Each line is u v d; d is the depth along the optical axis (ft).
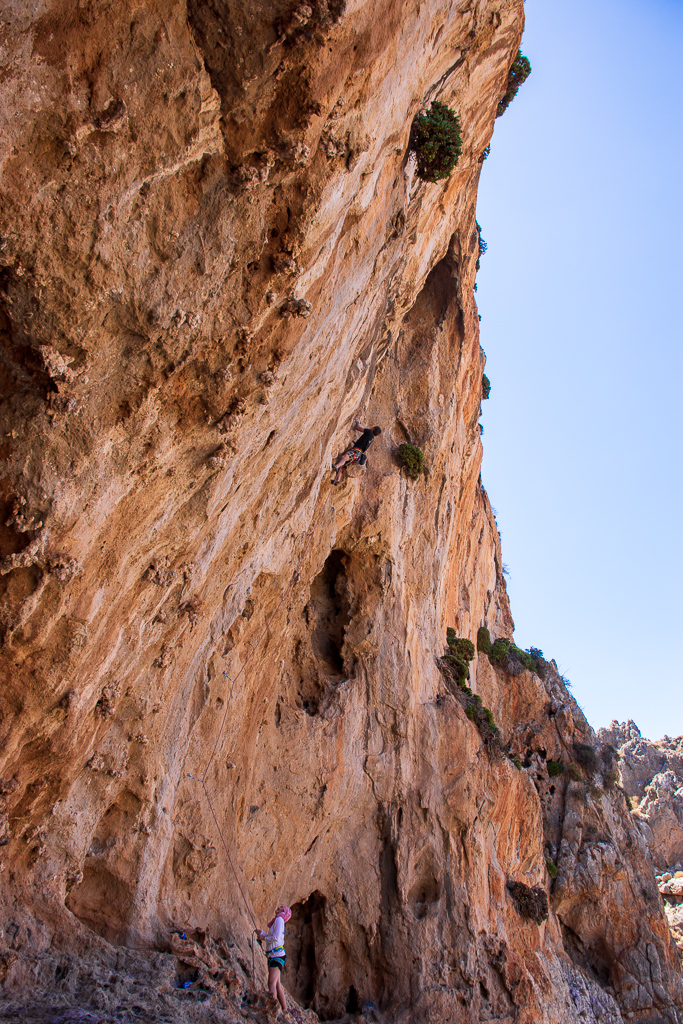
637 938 111.04
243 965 37.42
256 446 33.78
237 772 44.37
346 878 58.90
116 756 32.76
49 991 27.37
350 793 59.31
